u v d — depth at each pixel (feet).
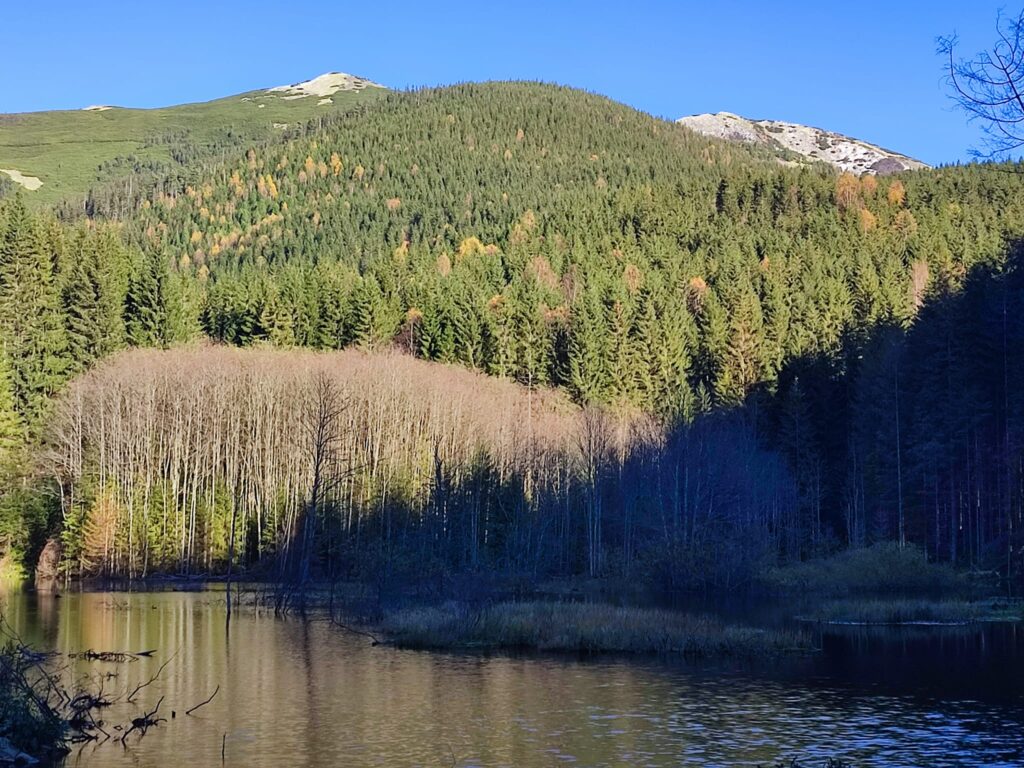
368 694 109.29
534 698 107.14
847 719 97.71
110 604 203.31
